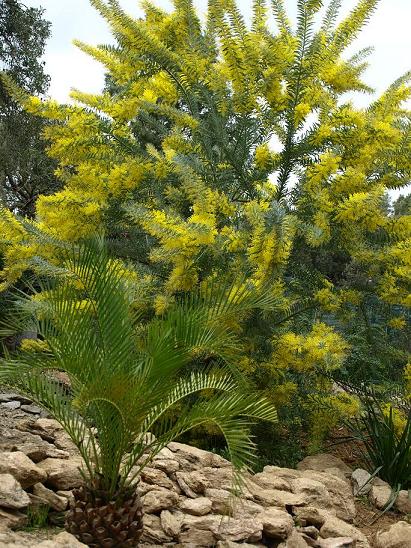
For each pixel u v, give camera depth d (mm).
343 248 7109
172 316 3934
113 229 7441
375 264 6969
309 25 6617
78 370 3848
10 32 20672
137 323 6359
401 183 6949
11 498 3945
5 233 6496
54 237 6676
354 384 7258
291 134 6773
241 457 3602
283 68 6809
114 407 3801
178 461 5266
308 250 7074
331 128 6715
